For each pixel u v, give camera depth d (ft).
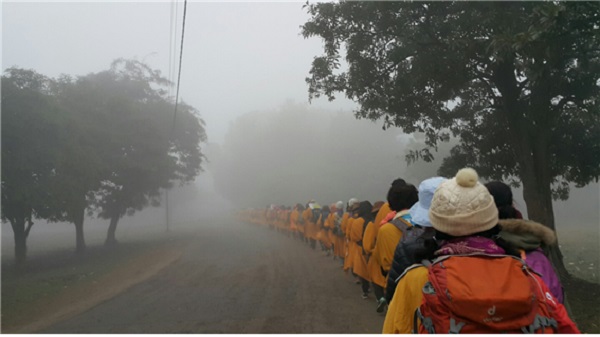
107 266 52.70
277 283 32.96
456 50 25.86
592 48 24.70
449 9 26.58
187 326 21.62
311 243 54.80
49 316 26.37
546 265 7.72
